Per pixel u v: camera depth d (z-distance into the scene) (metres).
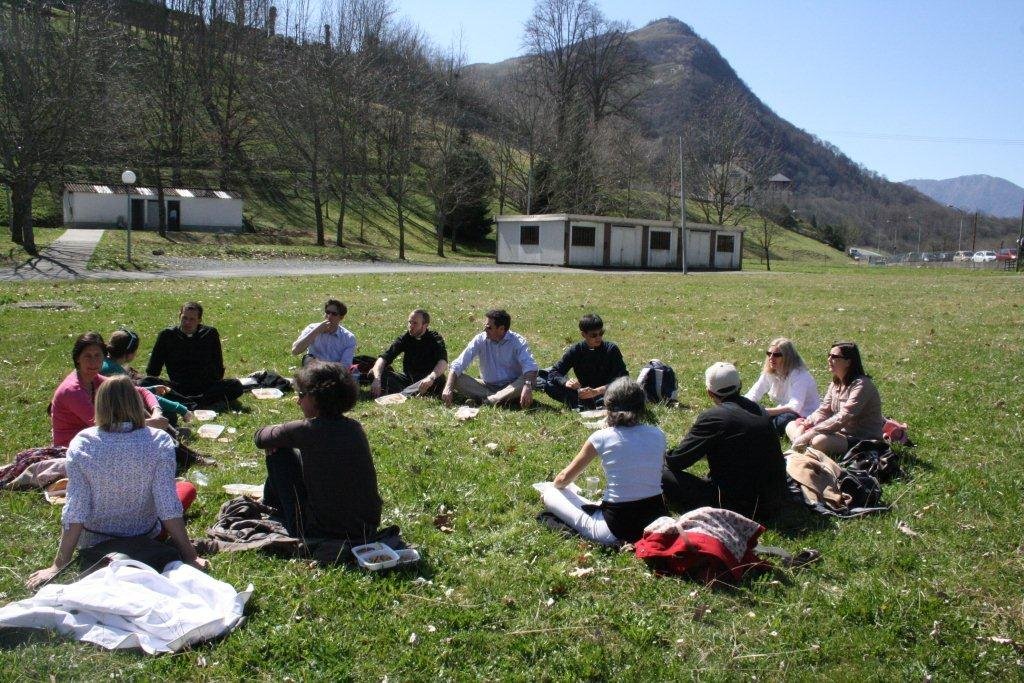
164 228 43.66
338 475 4.60
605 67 77.00
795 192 123.06
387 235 57.84
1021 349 13.45
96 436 4.18
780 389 7.95
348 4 59.78
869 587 4.48
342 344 9.66
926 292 27.38
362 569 4.40
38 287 20.38
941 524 5.47
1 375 9.38
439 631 3.87
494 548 4.87
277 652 3.62
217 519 5.04
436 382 9.22
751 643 3.91
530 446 7.11
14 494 5.43
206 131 64.31
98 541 4.24
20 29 31.97
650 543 4.66
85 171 52.31
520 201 67.00
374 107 57.75
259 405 8.51
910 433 7.87
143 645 3.56
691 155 77.19
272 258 38.06
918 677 3.71
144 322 14.27
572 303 20.12
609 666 3.67
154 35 61.94
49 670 3.39
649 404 8.88
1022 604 4.37
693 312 19.23
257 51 61.59
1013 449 7.32
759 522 5.41
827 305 21.73
